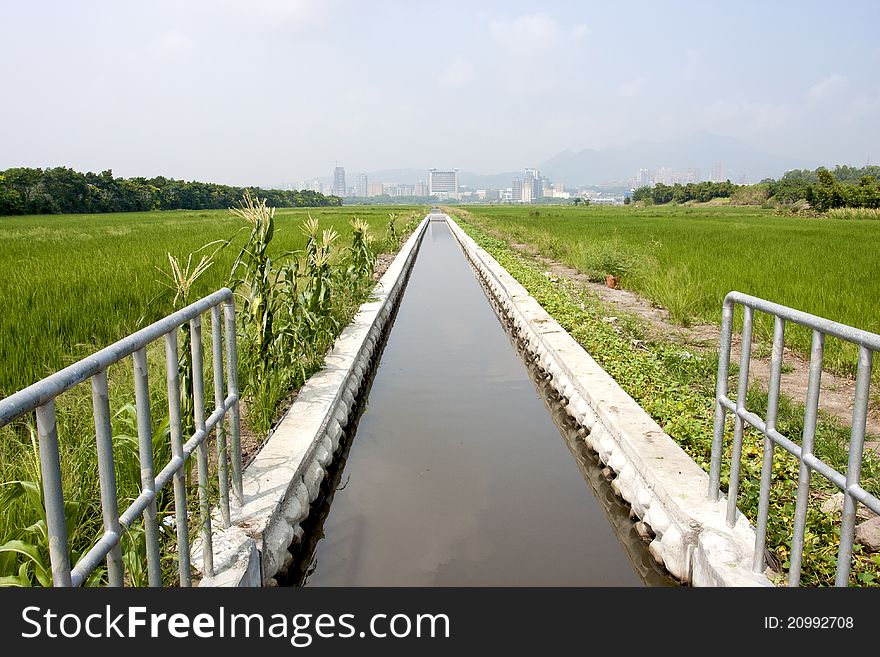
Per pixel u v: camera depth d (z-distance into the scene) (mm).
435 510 5176
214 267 13055
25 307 8484
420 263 24438
